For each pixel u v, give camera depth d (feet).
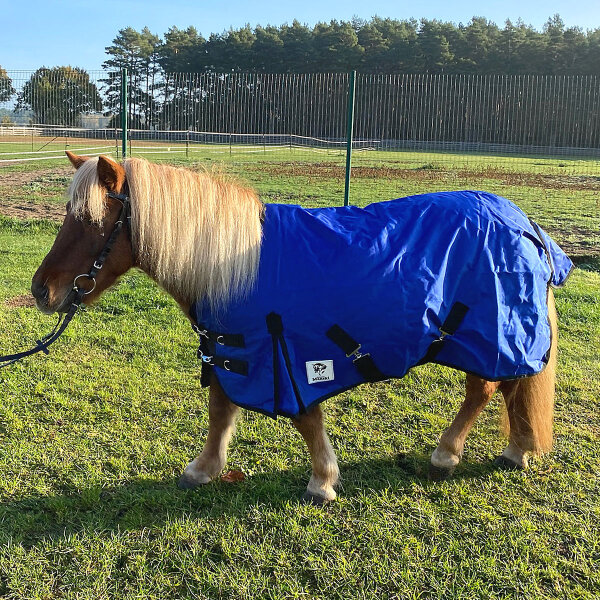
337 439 11.07
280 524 8.50
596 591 7.39
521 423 9.64
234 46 173.27
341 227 8.32
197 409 12.04
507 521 8.71
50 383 12.89
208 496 9.19
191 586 7.39
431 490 9.46
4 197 38.29
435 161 65.00
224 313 7.89
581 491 9.43
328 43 175.42
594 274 23.90
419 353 8.16
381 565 7.72
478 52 172.86
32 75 51.52
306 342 7.77
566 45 168.55
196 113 63.10
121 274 8.14
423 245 8.18
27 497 9.10
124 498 9.11
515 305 8.51
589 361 14.83
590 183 53.62
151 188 7.78
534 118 58.49
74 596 7.24
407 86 45.60
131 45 168.25
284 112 61.21
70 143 64.64
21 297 18.79
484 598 7.23
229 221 7.93
